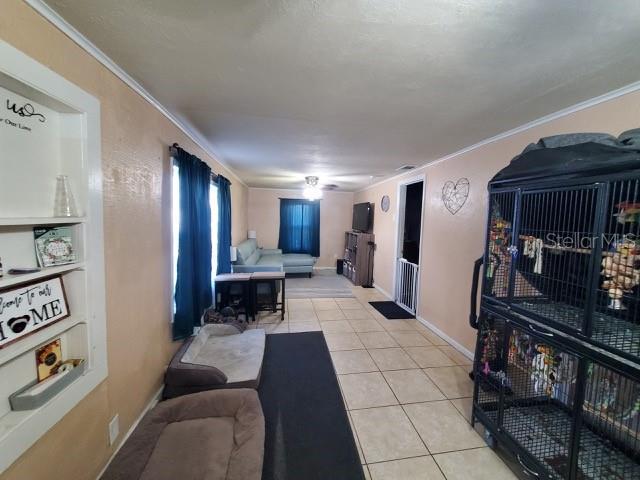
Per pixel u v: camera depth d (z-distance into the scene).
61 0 0.99
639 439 1.19
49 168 1.15
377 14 1.02
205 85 1.64
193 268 2.61
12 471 0.96
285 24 1.09
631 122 1.51
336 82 1.56
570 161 1.22
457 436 1.78
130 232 1.65
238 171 4.63
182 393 2.06
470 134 2.40
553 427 1.54
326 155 3.34
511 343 1.63
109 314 1.46
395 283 4.68
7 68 0.88
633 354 1.02
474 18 1.02
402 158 3.37
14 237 1.03
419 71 1.42
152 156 1.90
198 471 1.41
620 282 1.10
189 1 0.98
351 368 2.57
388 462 1.58
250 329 3.17
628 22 1.02
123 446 1.53
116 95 1.48
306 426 1.84
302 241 7.16
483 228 2.63
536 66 1.34
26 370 1.08
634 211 1.04
